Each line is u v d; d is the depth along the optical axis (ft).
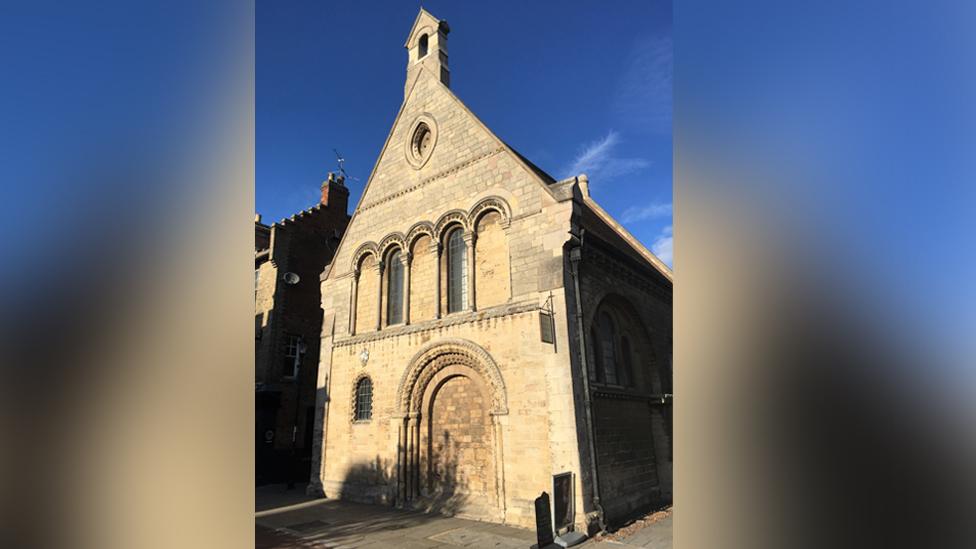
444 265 60.29
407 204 66.13
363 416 64.90
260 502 61.21
